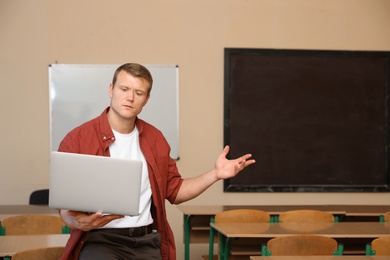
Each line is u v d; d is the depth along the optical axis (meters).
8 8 6.43
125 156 2.67
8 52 6.42
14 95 6.44
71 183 2.36
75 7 6.52
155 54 6.65
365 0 6.96
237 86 6.77
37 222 4.06
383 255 3.59
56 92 6.48
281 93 6.84
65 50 6.50
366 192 6.97
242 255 4.71
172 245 2.80
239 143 6.77
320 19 6.92
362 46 6.94
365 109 6.96
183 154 6.70
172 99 6.67
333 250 3.68
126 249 2.61
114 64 6.57
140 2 6.62
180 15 6.69
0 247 3.38
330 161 6.91
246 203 6.80
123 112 2.59
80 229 2.46
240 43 6.79
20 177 6.45
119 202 2.38
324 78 6.91
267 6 6.84
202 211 5.33
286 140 6.85
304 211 4.79
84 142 2.60
